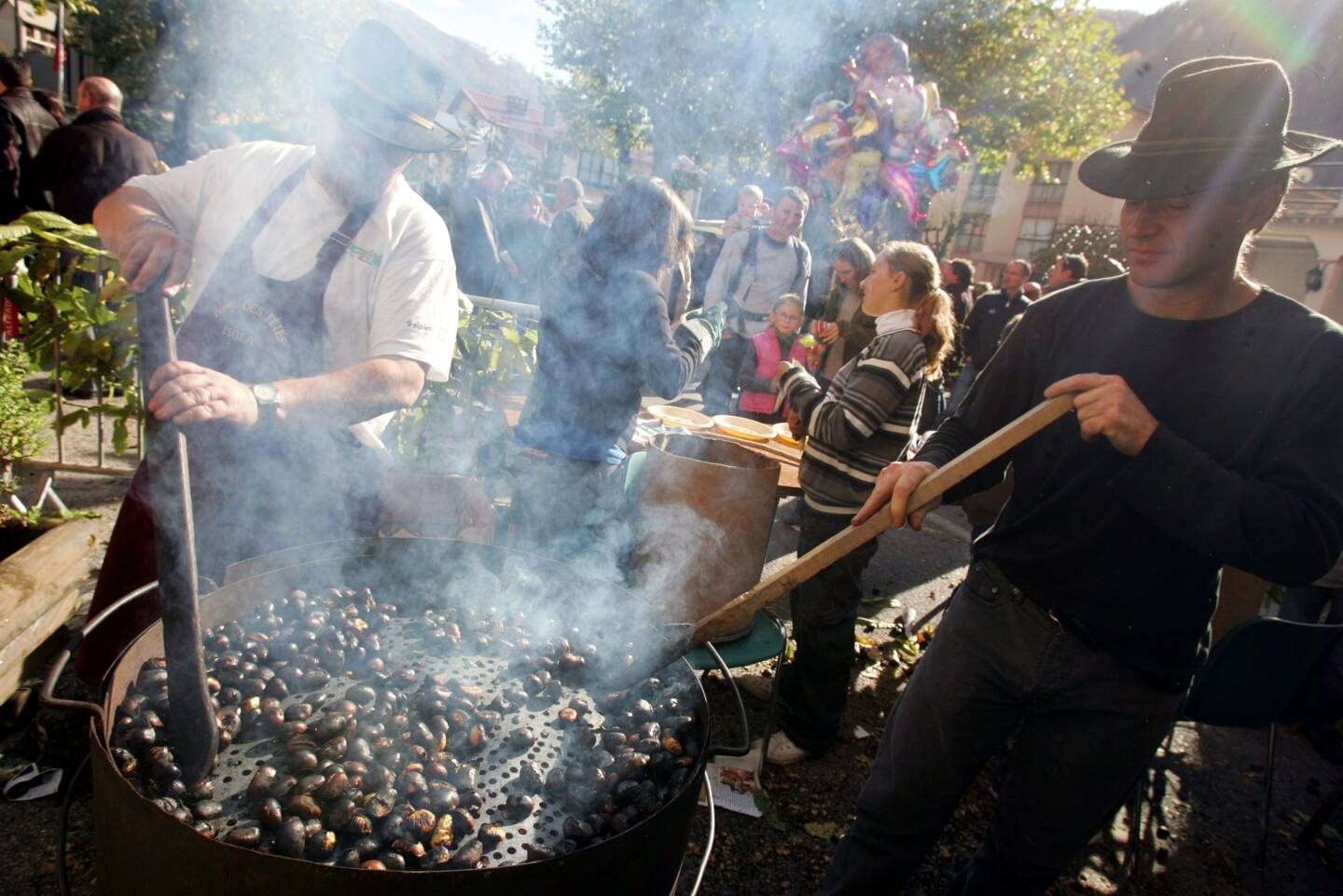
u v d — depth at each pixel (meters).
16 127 5.02
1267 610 3.79
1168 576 1.46
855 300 4.76
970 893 1.81
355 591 1.78
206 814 1.10
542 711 1.46
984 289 9.68
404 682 1.45
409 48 1.70
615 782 1.28
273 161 1.84
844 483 2.37
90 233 2.79
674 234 2.37
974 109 16.44
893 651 3.60
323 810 1.12
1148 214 1.33
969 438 1.71
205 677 1.17
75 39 10.98
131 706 1.28
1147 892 2.43
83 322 2.79
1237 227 1.30
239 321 1.85
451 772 1.25
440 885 0.97
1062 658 1.55
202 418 1.20
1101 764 1.56
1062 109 16.64
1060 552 1.53
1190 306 1.41
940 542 5.16
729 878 2.20
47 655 2.29
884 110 5.69
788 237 5.23
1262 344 1.35
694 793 1.26
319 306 1.84
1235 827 2.79
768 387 4.63
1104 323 1.52
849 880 1.78
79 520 2.53
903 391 2.28
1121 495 1.32
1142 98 18.05
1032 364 1.64
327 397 1.57
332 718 1.27
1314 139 1.33
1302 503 1.25
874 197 5.99
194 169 1.86
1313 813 2.93
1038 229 21.34
